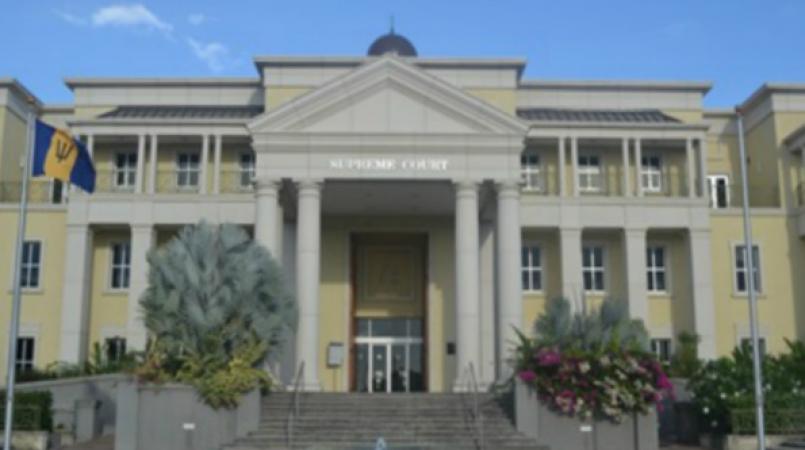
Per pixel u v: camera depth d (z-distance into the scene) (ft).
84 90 143.43
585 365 79.61
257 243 89.61
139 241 124.36
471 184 105.09
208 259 83.61
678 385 96.32
